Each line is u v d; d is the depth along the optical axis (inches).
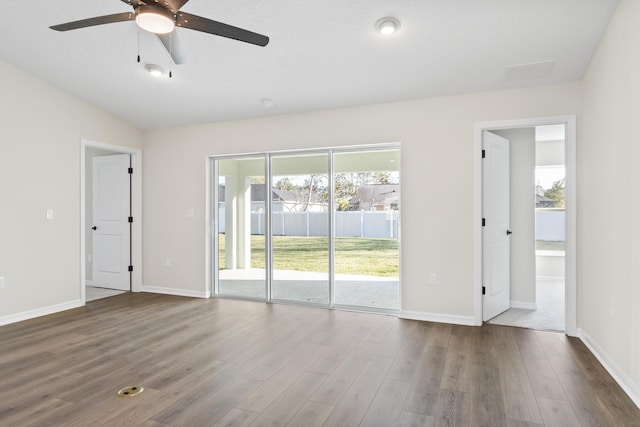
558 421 78.5
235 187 193.2
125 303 181.2
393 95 152.9
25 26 123.9
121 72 149.9
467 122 147.5
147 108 180.4
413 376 100.0
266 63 136.1
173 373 102.0
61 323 148.1
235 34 88.8
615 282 98.4
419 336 132.6
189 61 137.6
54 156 163.9
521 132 173.5
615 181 98.3
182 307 173.2
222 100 167.8
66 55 140.2
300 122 175.8
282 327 142.8
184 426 76.7
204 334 134.7
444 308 150.3
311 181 177.6
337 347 121.6
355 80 143.6
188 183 198.5
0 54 141.6
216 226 197.6
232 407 84.3
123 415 80.7
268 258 185.5
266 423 77.9
